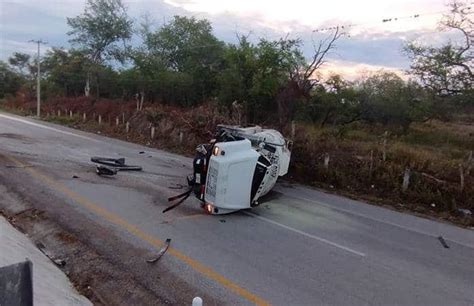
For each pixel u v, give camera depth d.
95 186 12.26
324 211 11.72
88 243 8.11
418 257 8.68
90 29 52.75
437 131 32.59
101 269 7.14
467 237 10.40
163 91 38.12
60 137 24.12
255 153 10.55
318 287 6.86
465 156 19.12
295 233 9.53
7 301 3.07
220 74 30.80
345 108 31.52
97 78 49.31
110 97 47.97
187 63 40.44
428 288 7.18
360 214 11.74
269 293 6.53
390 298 6.68
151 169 15.78
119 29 53.06
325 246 8.84
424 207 13.09
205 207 10.47
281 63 25.69
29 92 62.00
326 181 15.52
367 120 33.91
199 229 9.24
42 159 15.67
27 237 8.55
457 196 13.15
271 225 9.97
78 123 35.75
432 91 25.16
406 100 32.25
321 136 19.30
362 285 7.07
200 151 11.33
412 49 25.64
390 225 10.92
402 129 32.78
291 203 12.34
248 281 6.88
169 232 8.90
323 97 30.20
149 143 25.05
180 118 25.72
